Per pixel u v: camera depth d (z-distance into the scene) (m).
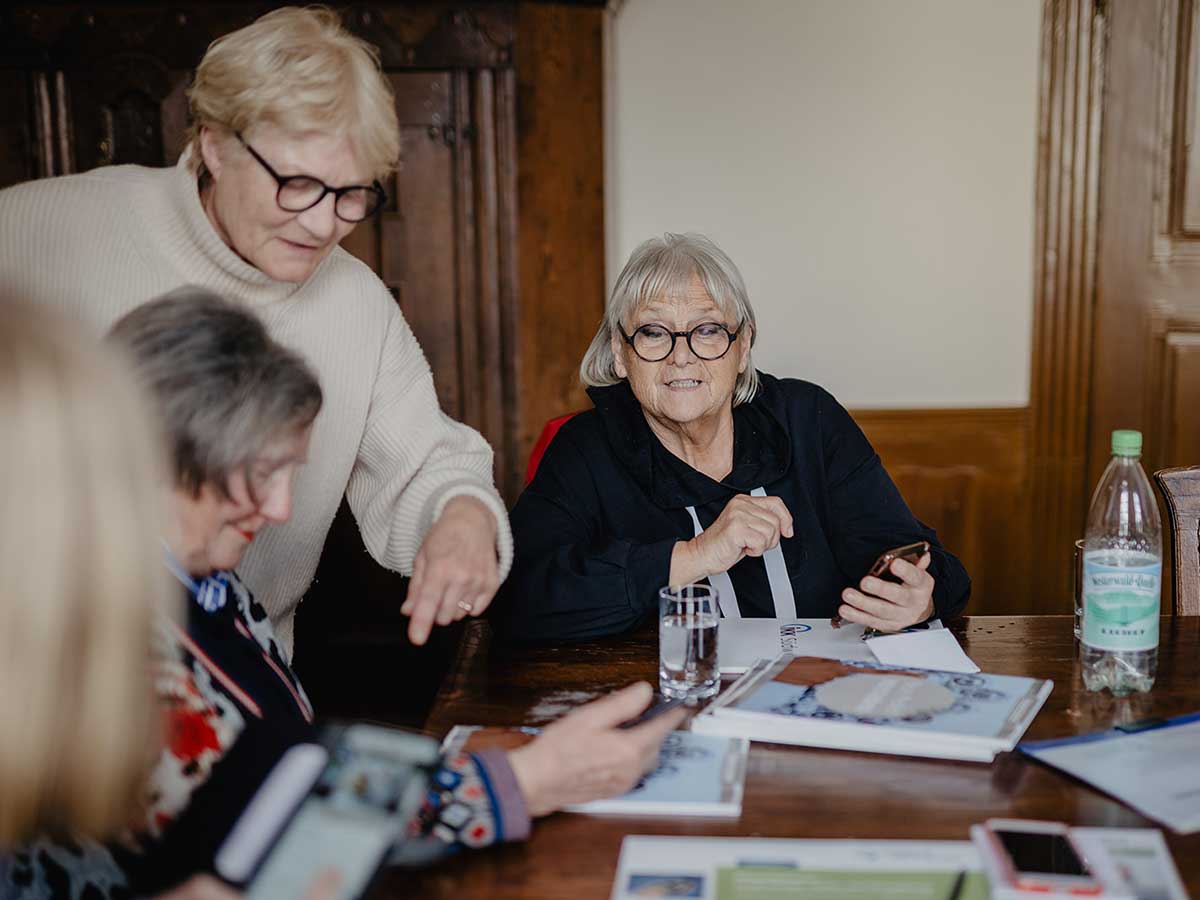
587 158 3.08
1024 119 3.31
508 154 3.04
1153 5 3.24
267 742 0.88
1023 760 1.17
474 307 3.10
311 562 1.67
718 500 1.80
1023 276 3.38
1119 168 3.31
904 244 3.36
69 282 1.43
